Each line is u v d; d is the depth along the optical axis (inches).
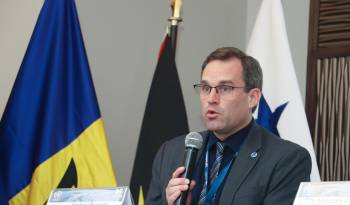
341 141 287.0
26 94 241.8
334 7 301.9
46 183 234.2
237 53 183.3
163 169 190.4
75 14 252.8
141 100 295.7
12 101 241.3
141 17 298.4
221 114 176.6
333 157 288.4
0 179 237.3
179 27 312.7
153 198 189.6
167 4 309.0
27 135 239.0
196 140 167.6
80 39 250.4
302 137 243.4
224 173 175.8
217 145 183.3
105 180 235.8
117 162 284.0
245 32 339.9
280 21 260.1
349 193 125.6
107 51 285.1
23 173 236.5
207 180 177.6
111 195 144.7
